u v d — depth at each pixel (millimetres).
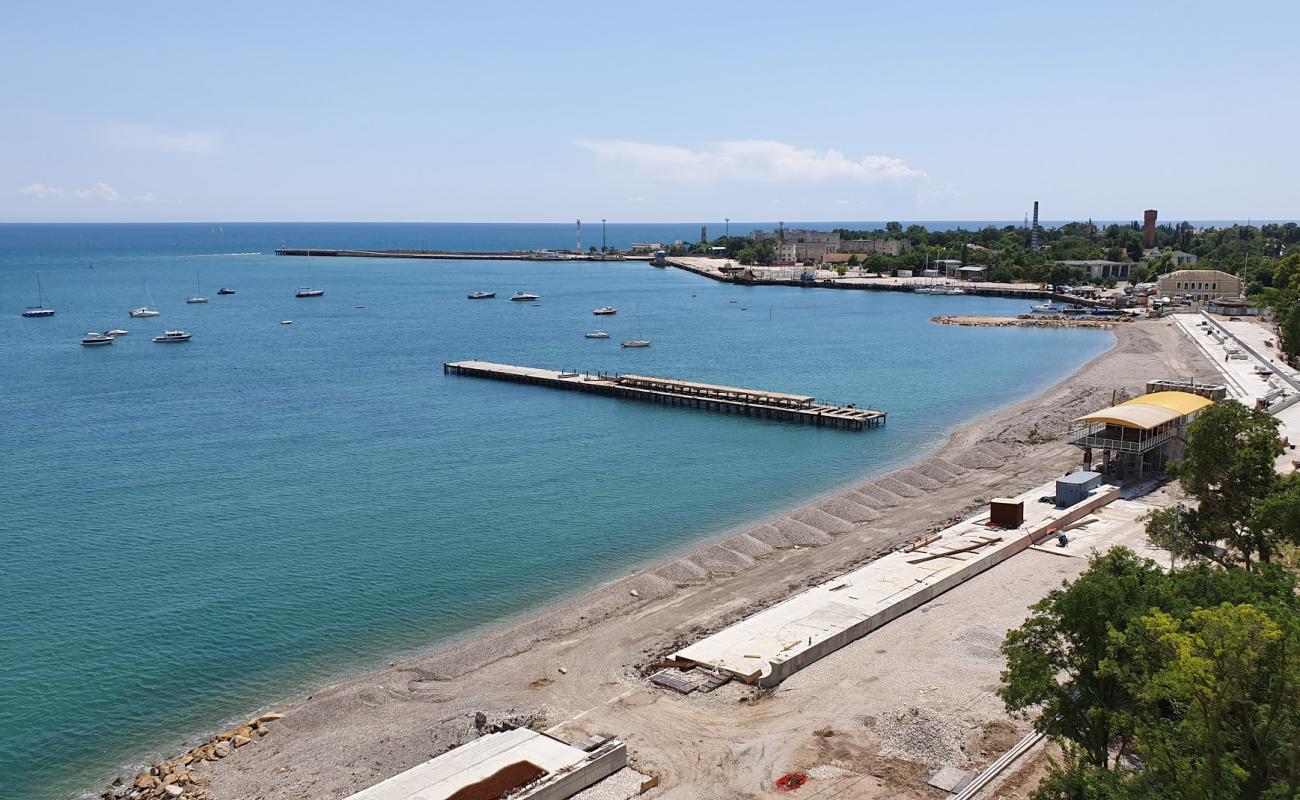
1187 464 69938
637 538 93125
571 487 111500
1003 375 193750
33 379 185625
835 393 175625
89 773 53812
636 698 58562
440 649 68750
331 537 93000
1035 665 45719
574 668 64188
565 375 187375
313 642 70062
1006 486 107750
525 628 71062
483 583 81500
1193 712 37438
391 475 116562
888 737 52656
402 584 81125
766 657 62812
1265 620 36438
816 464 122562
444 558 87500
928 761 50156
